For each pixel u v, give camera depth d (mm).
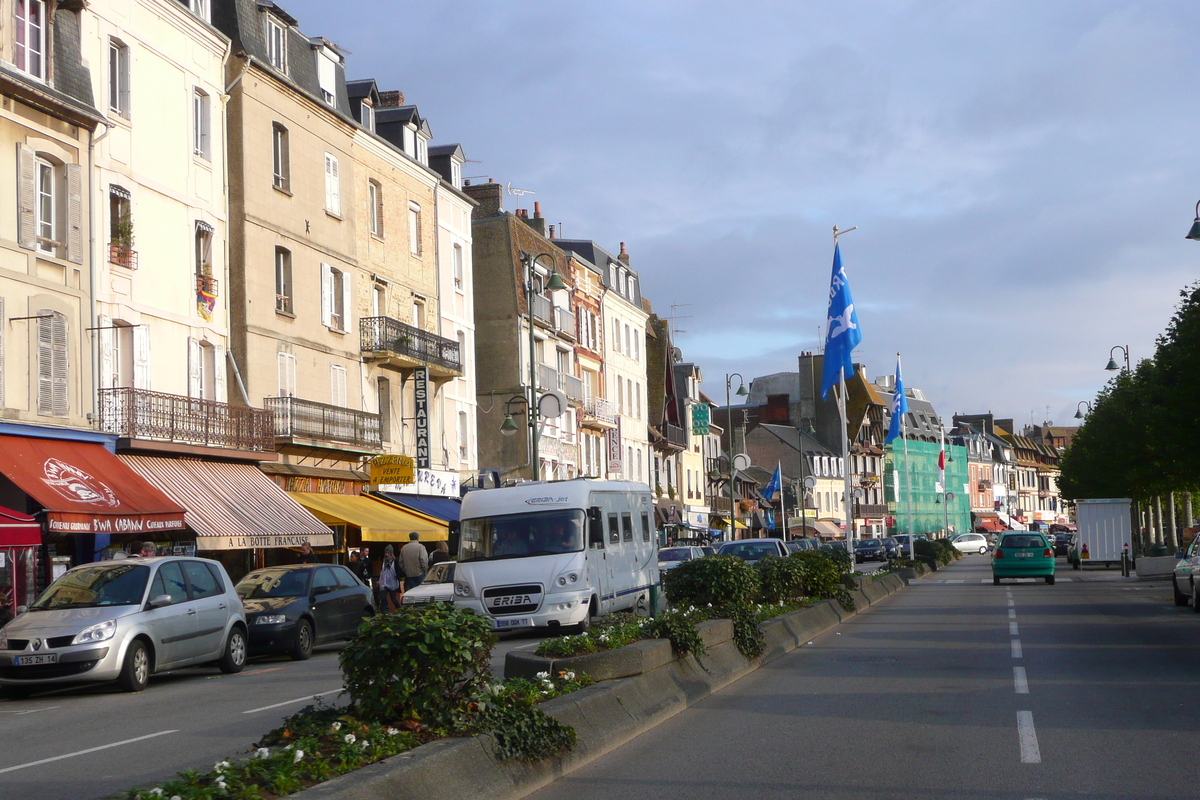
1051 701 12109
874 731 10500
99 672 16219
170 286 29734
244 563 31484
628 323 73375
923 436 143250
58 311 25047
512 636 24109
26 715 14648
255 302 33219
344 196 38969
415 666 8078
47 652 16062
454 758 7480
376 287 41531
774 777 8609
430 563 34000
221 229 32375
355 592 23844
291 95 35750
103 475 24422
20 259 24109
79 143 26062
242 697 15281
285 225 35062
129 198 28078
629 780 8625
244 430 30781
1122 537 56031
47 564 24141
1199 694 12523
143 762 10297
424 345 42906
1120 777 8391
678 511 80062
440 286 46625
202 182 31453
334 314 38250
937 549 62750
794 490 109750
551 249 61156
